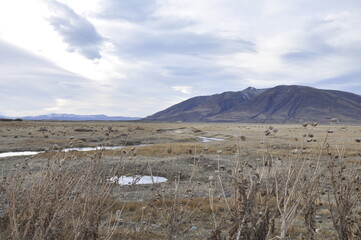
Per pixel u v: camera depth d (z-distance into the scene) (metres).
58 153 4.57
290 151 3.58
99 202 4.25
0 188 5.25
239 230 3.44
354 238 3.95
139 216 8.35
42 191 4.30
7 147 37.50
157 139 54.34
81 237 3.94
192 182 14.11
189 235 6.95
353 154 15.64
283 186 3.59
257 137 32.53
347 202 4.05
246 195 3.62
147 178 14.92
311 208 3.97
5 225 4.87
